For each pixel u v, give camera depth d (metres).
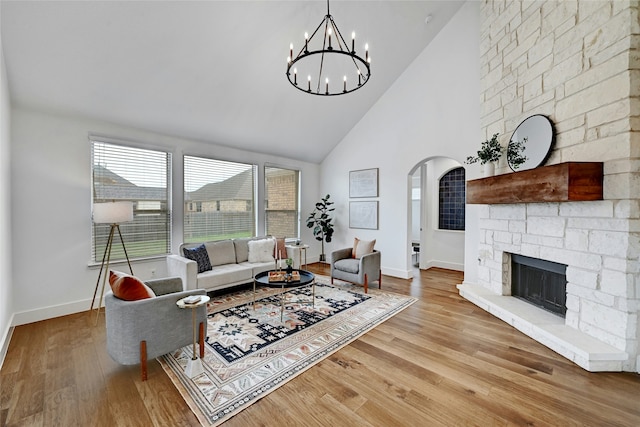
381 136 5.48
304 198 6.44
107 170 3.69
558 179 2.28
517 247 3.18
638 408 1.74
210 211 4.82
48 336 2.76
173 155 4.30
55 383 2.01
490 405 1.78
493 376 2.09
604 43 2.20
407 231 5.15
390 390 1.93
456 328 2.95
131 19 2.75
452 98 4.47
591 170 2.19
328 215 6.49
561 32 2.58
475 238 4.20
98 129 3.57
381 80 5.06
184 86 3.62
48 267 3.22
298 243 5.86
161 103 3.69
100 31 2.72
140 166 3.98
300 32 3.67
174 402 1.81
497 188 3.14
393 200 5.33
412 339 2.70
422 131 4.85
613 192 2.15
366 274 4.18
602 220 2.23
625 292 2.09
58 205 3.28
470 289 3.75
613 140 2.14
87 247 3.49
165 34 2.99
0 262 2.35
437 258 6.14
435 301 3.80
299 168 6.31
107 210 3.12
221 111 4.23
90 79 3.07
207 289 3.67
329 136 5.94
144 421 1.65
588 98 2.32
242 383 2.01
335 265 4.54
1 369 2.18
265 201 5.73
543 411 1.72
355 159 5.96
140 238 3.99
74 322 3.11
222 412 1.72
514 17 3.20
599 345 2.19
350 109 5.44
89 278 3.51
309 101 4.86
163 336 2.15
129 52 2.99
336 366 2.23
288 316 3.26
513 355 2.39
